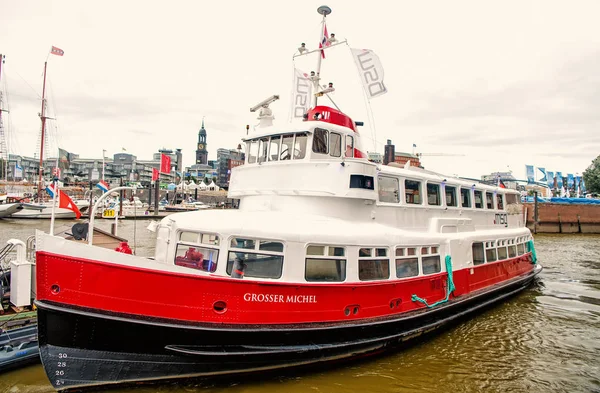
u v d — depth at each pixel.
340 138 11.80
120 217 54.28
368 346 9.98
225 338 8.29
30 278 11.22
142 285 7.72
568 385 9.84
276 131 11.56
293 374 9.34
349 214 10.83
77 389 7.97
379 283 9.98
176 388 8.55
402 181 12.47
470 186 15.48
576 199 66.69
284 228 9.02
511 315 15.27
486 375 10.20
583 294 18.97
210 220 9.04
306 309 8.97
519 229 19.30
